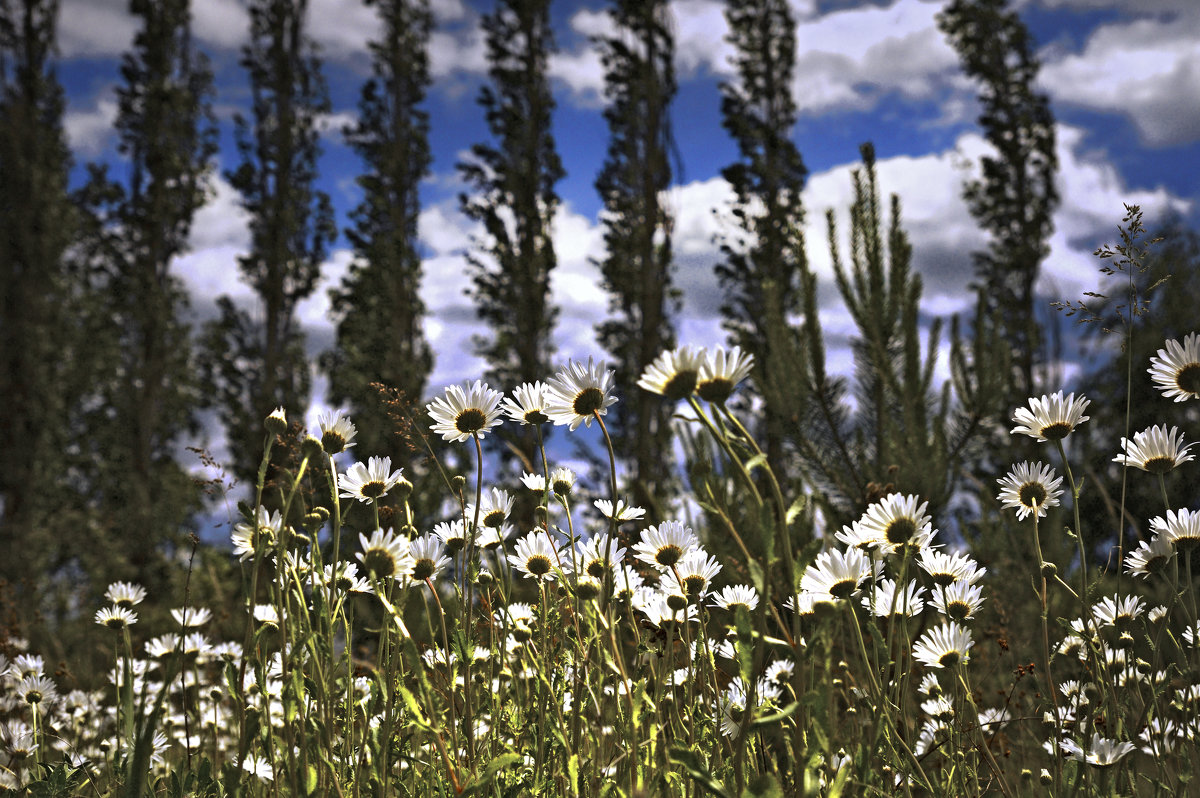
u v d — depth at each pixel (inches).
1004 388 193.2
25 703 97.2
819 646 42.9
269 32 1059.3
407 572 62.7
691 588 63.3
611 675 66.6
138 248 940.0
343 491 65.2
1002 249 922.7
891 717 57.6
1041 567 65.8
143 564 562.3
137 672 91.4
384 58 963.3
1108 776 61.0
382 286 852.0
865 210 199.2
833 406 191.9
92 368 796.6
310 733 55.0
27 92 781.9
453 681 61.1
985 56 956.6
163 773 79.8
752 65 863.7
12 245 742.5
